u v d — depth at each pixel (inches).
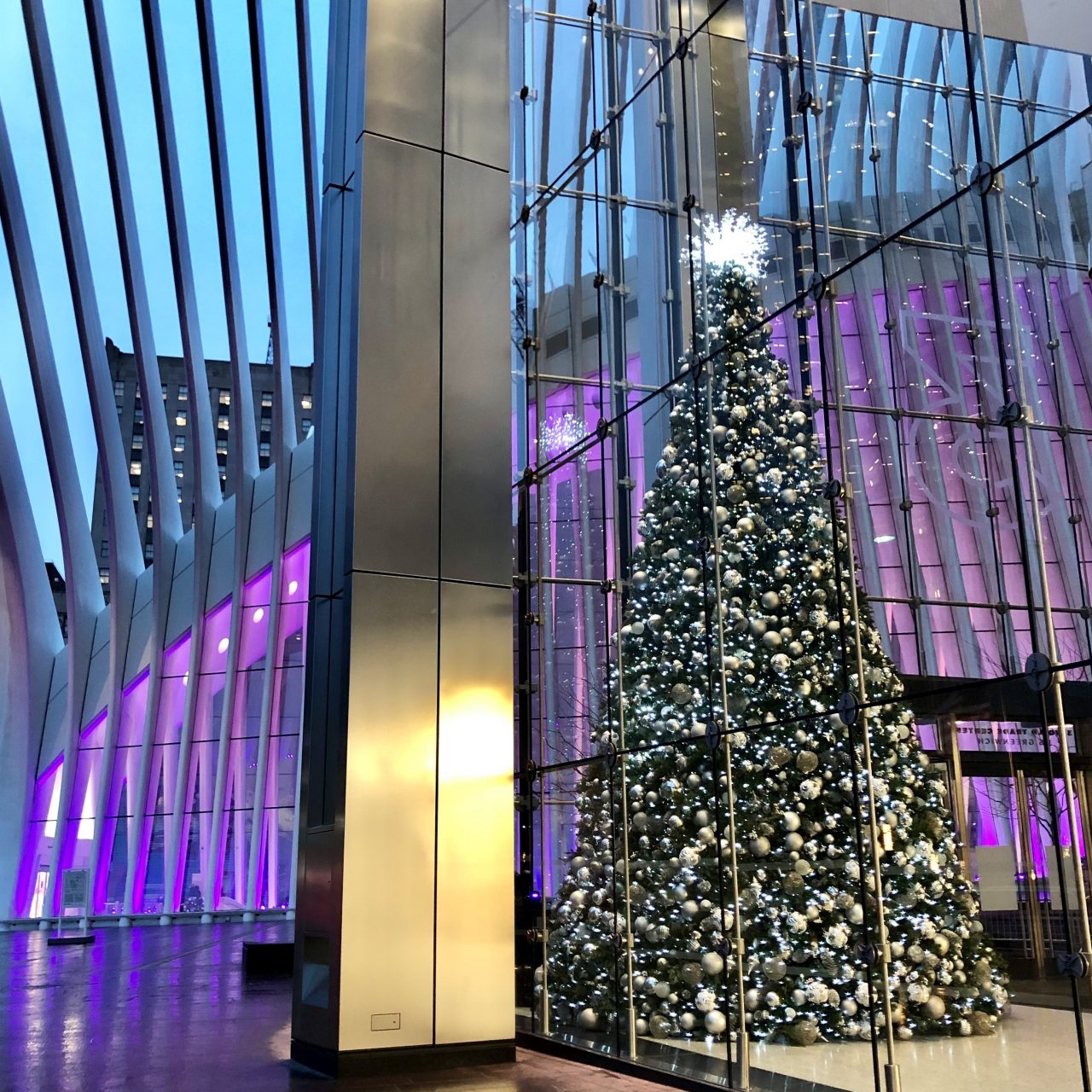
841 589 221.6
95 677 1022.4
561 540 318.7
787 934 228.1
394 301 307.0
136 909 959.0
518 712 327.6
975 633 212.1
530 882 313.3
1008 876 227.5
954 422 213.9
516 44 374.0
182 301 916.6
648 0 301.4
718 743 246.7
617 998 269.6
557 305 335.0
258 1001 396.5
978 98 195.5
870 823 209.2
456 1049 269.0
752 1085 225.6
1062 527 182.1
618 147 310.8
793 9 247.4
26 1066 267.7
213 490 1035.3
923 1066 202.4
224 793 978.1
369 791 272.8
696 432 265.0
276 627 995.9
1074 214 180.2
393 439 298.2
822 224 233.3
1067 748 171.8
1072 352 184.5
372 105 314.3
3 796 989.2
